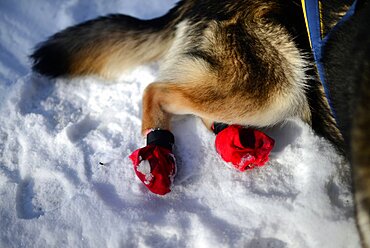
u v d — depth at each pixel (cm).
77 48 140
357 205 106
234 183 124
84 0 156
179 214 121
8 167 131
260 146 122
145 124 129
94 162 129
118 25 139
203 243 119
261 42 124
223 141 123
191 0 134
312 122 127
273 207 120
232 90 124
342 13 118
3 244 121
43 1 156
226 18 127
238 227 120
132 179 126
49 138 133
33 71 142
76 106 139
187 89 126
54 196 127
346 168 123
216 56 125
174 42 134
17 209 125
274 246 119
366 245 106
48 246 120
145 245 119
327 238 117
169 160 123
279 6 125
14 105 138
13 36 150
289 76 124
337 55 114
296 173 124
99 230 120
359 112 106
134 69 140
